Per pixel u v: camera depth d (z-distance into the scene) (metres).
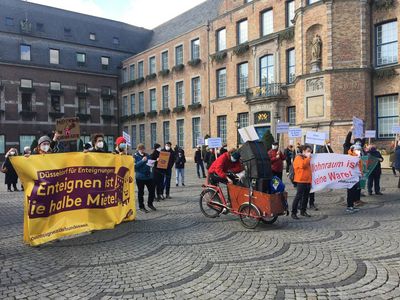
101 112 44.25
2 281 4.84
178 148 15.55
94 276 4.97
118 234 7.21
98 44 44.84
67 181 6.97
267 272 5.02
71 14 44.56
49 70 40.59
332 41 20.20
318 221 8.13
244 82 30.00
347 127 19.89
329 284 4.58
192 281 4.75
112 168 7.75
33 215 6.47
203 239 6.76
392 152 18.27
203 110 33.66
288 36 25.67
